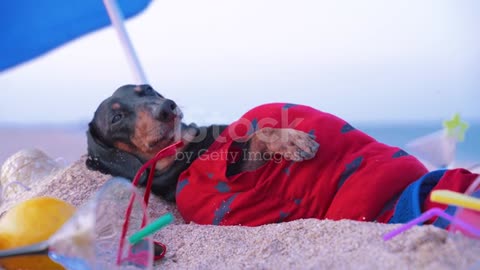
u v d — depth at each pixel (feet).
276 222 12.52
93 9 21.36
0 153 33.60
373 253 9.33
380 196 11.85
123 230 9.32
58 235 9.10
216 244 11.52
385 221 11.76
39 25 21.56
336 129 13.03
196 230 12.28
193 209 13.10
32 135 38.32
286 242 10.70
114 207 9.60
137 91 14.33
